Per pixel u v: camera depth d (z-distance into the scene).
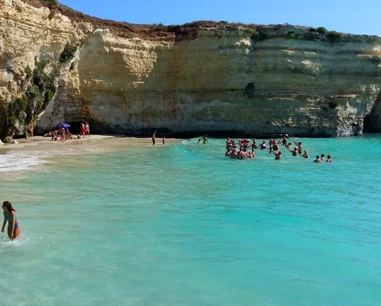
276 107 44.22
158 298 8.95
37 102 35.34
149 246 11.92
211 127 45.22
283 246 12.24
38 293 8.95
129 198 17.23
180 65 44.94
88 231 12.98
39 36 34.25
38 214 14.49
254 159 29.42
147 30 45.62
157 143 37.06
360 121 47.66
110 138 39.91
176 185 20.11
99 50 40.38
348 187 20.59
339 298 9.15
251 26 46.19
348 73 46.69
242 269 10.55
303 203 17.34
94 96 41.06
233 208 16.31
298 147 32.44
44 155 27.27
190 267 10.58
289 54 44.81
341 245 12.41
